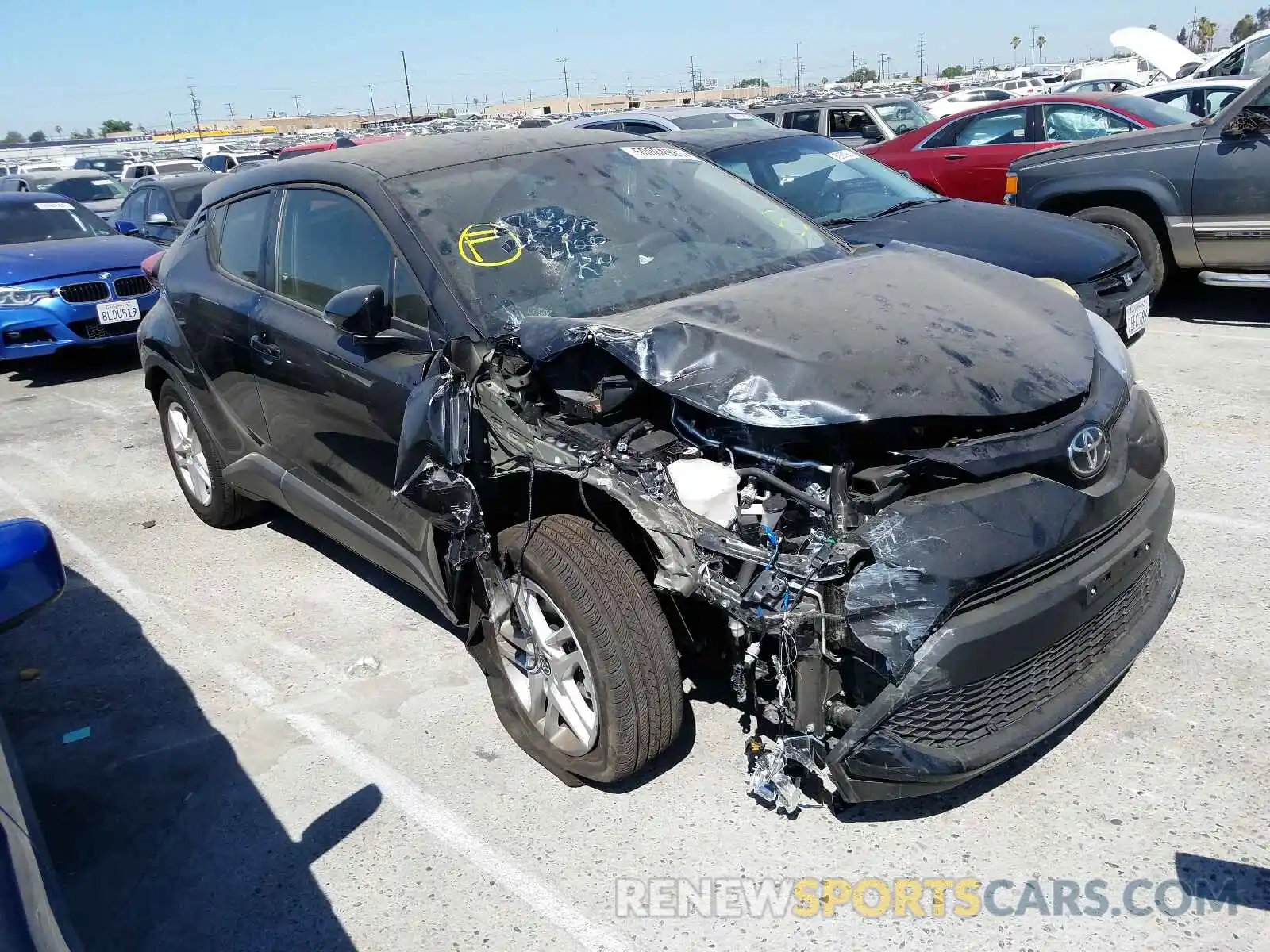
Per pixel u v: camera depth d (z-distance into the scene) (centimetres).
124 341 912
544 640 310
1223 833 277
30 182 1795
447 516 316
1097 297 577
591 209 395
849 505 260
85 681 406
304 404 404
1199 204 732
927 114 1342
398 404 346
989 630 250
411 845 300
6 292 861
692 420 298
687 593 271
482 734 351
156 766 347
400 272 362
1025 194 827
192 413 509
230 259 470
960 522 252
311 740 354
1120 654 293
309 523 438
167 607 463
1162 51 2105
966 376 276
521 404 309
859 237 637
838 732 262
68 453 707
